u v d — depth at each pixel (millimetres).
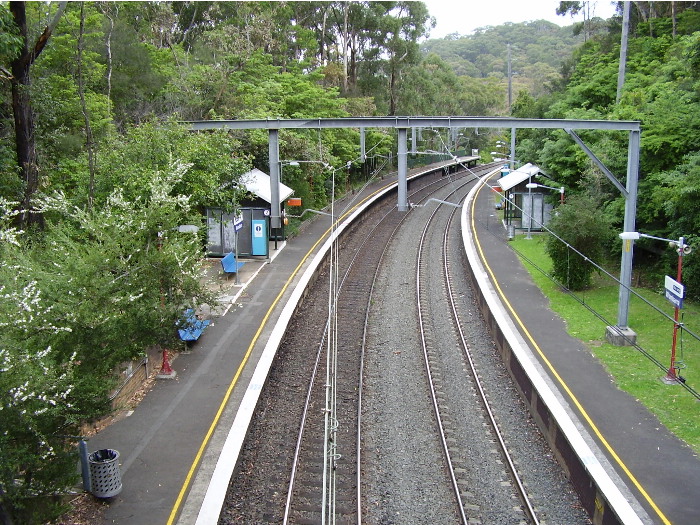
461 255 33500
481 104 89125
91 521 10836
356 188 51219
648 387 16047
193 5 47469
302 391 17094
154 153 20859
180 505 11336
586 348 18781
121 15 38156
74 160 22422
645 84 29000
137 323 12250
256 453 13922
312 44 53688
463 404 16547
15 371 8320
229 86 37406
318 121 20969
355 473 13195
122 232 13062
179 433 13828
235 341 19156
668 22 37438
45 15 25719
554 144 33281
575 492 12789
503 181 38281
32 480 8992
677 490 11781
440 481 13016
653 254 26438
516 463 13812
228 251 28891
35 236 15938
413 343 20703
